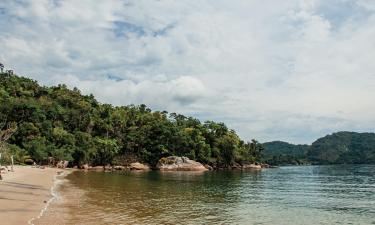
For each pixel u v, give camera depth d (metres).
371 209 34.72
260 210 33.12
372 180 81.44
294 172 128.25
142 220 26.05
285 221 27.72
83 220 24.86
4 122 111.94
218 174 102.81
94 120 140.38
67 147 115.19
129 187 51.78
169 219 26.94
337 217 29.94
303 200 41.62
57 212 27.38
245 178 84.75
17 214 25.06
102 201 35.06
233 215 29.73
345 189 57.41
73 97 154.38
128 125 151.12
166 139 135.38
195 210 31.70
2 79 153.00
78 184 53.59
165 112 165.38
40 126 117.25
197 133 146.00
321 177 93.88
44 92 158.50
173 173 101.56
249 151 185.50
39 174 67.19
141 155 135.25
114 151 128.25
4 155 81.06
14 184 44.09
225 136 156.62
